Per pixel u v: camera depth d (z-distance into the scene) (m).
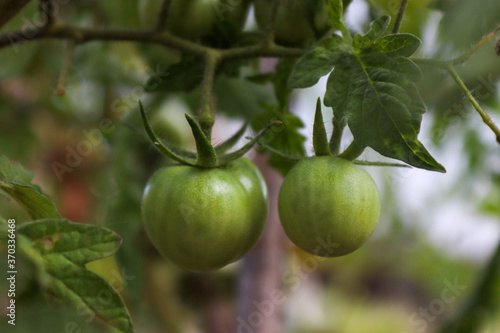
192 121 0.38
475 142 0.59
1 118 0.60
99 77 0.57
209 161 0.39
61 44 0.56
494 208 0.71
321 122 0.38
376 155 0.46
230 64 0.45
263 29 0.45
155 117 0.53
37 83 0.60
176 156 0.38
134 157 0.54
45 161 0.63
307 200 0.38
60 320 0.34
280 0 0.43
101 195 0.55
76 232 0.34
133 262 0.51
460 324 0.51
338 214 0.38
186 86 0.45
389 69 0.37
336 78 0.37
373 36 0.37
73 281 0.34
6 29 0.54
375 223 0.39
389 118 0.36
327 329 0.88
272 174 0.54
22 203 0.37
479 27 0.43
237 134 0.41
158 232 0.39
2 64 0.56
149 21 0.46
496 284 0.50
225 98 0.49
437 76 0.45
